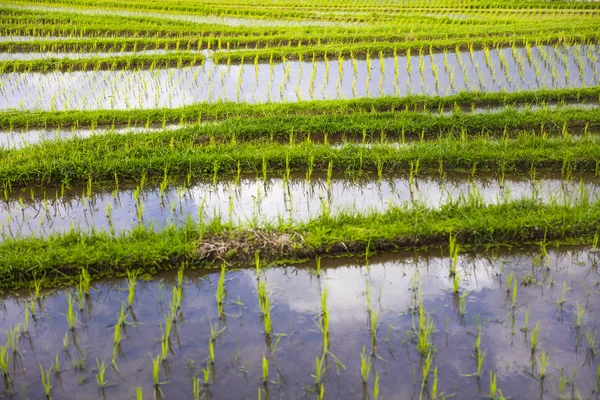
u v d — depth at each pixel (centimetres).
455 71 1363
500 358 491
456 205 698
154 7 2334
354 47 1509
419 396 456
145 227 691
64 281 606
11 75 1422
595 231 655
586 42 1554
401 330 530
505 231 653
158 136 960
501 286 587
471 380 470
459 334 521
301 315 554
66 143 923
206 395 462
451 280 600
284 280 607
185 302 577
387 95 1155
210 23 1981
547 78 1289
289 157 864
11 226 728
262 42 1645
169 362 497
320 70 1406
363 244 645
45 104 1204
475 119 991
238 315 556
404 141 951
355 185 824
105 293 590
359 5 2364
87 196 803
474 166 829
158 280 610
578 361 486
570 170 816
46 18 1964
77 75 1415
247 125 994
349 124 992
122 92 1273
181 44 1652
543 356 473
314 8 2316
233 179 847
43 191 820
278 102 1157
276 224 691
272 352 505
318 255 640
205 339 525
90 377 482
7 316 560
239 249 641
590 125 991
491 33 1633
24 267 606
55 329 541
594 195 737
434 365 487
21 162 853
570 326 526
